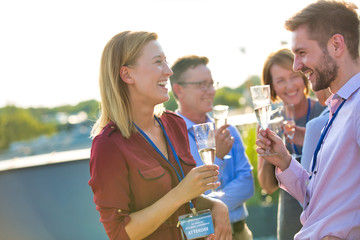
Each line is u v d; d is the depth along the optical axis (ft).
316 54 5.27
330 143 5.16
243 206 8.57
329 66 5.23
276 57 8.87
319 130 6.79
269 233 16.22
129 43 5.28
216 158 7.60
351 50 5.21
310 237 5.18
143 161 5.12
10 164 14.37
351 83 5.10
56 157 14.84
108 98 5.32
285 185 6.09
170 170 5.36
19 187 13.88
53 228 13.89
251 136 19.36
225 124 7.66
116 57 5.31
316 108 9.09
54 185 14.08
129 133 5.20
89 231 14.08
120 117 5.21
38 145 58.49
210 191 7.19
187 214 4.97
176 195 4.81
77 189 14.19
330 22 5.19
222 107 7.68
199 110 8.68
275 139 6.05
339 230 4.93
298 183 5.99
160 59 5.36
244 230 8.39
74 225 14.02
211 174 4.76
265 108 6.14
